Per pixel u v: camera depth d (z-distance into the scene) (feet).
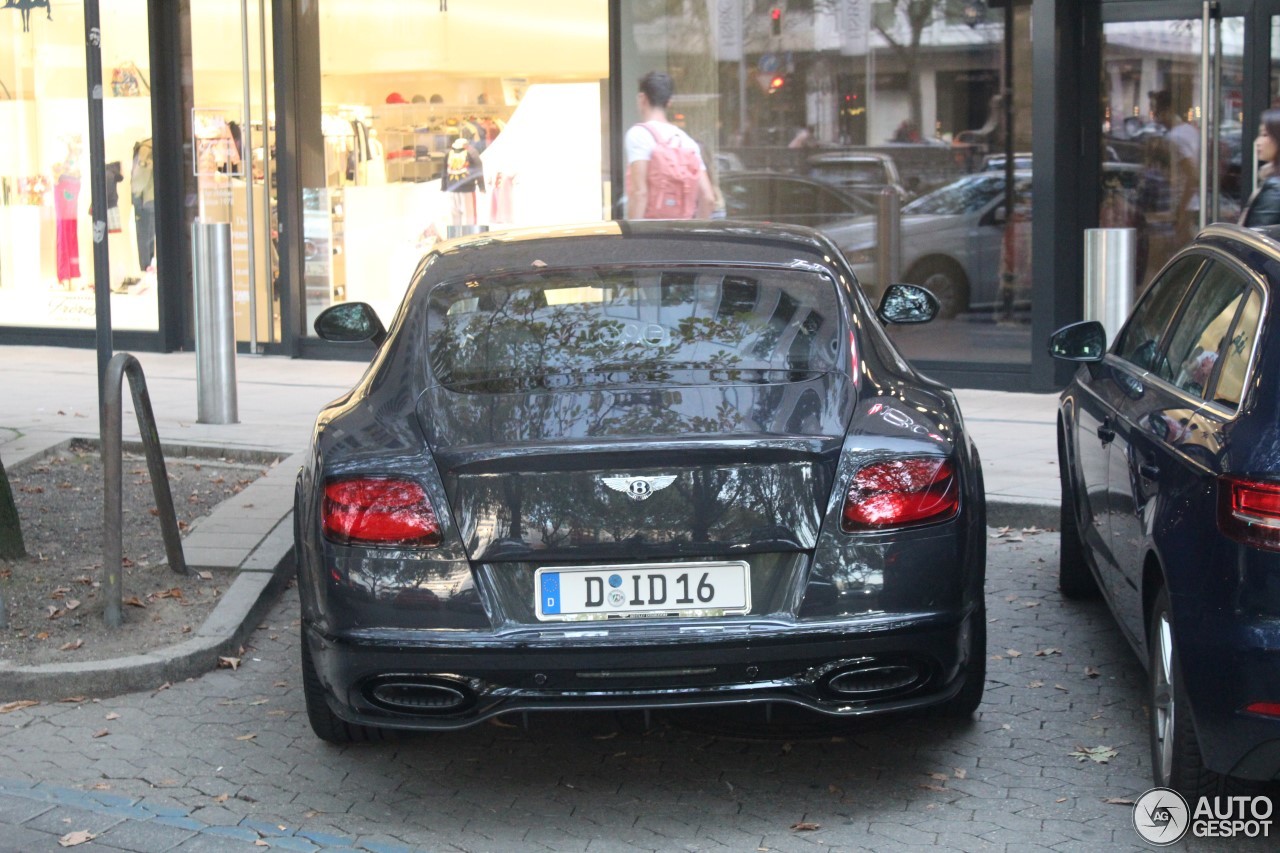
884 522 13.41
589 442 13.28
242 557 22.18
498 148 43.34
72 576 21.49
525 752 15.84
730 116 40.34
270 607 21.06
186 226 47.83
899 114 38.58
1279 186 27.61
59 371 43.73
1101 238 29.66
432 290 16.56
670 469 13.25
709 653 13.16
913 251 38.73
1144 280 38.01
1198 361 14.79
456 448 13.50
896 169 38.75
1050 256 36.63
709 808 14.32
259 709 17.21
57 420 33.96
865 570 13.34
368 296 45.60
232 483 28.14
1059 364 36.99
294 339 46.14
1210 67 36.42
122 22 47.47
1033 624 19.98
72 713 17.08
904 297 20.63
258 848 13.57
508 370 14.92
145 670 17.80
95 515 25.20
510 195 43.39
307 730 16.56
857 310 16.28
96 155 28.07
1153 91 37.19
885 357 15.93
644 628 13.21
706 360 14.96
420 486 13.47
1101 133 37.70
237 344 47.52
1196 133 37.01
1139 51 37.11
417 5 43.80
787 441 13.32
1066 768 15.10
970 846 13.34
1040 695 17.22
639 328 15.49
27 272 49.80
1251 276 14.11
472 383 14.73
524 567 13.38
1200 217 36.78
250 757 15.80
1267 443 12.11
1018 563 23.09
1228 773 12.41
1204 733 12.46
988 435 31.37
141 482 28.22
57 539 23.62
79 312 49.32
